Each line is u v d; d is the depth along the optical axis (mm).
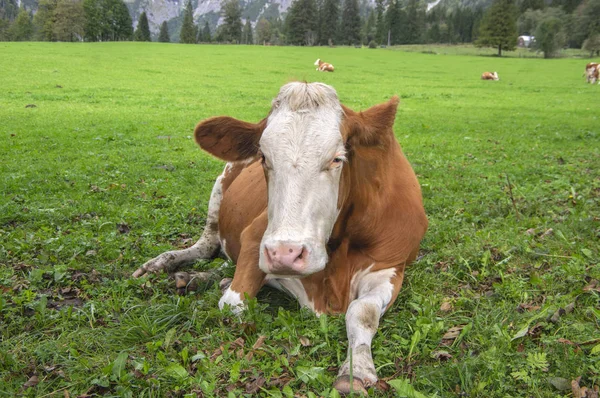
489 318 1726
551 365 1438
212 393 1344
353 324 1590
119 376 1394
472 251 2332
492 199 3395
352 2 51500
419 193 2146
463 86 14234
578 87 14336
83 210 3105
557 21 43812
